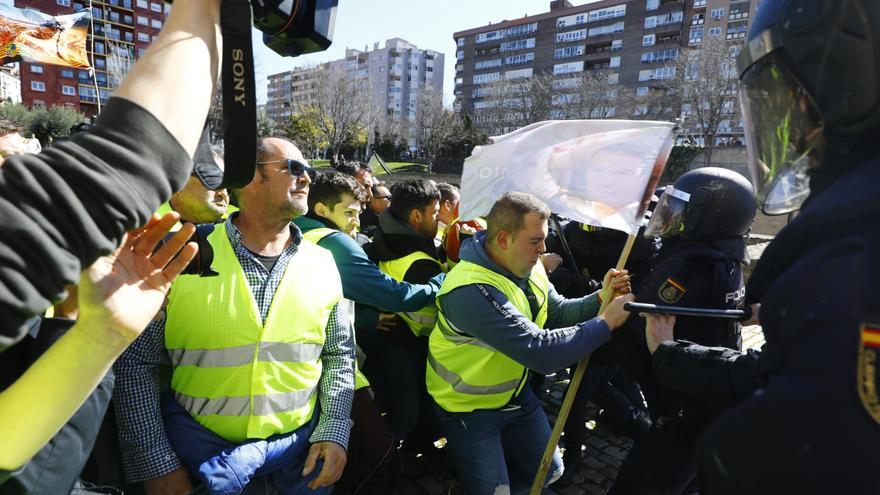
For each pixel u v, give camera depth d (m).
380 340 2.95
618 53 64.38
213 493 1.48
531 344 1.87
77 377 0.73
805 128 0.82
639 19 62.22
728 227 1.94
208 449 1.60
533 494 1.98
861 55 0.71
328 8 0.78
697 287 1.87
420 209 2.91
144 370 1.56
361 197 2.95
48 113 30.16
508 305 1.96
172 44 0.60
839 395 0.59
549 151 2.44
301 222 2.78
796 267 0.69
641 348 2.04
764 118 0.90
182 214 2.40
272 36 0.77
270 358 1.65
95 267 0.72
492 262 2.08
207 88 0.62
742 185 1.95
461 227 3.54
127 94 0.57
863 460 0.57
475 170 2.79
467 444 2.14
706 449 0.77
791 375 0.65
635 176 2.07
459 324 2.03
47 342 0.88
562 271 3.44
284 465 1.71
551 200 2.32
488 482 2.10
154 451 1.54
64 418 0.74
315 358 1.80
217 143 0.92
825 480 0.60
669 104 43.34
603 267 3.52
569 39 69.25
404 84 104.50
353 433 2.21
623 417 3.25
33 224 0.49
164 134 0.57
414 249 2.91
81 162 0.52
